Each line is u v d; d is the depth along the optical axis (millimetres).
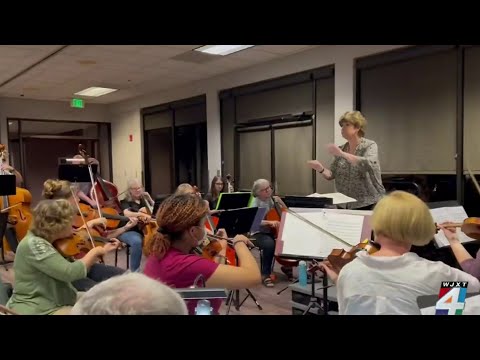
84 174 4469
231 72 6344
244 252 1765
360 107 4832
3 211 4152
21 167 8688
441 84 4133
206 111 6895
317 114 5293
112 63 5648
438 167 4207
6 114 8297
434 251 2389
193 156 7379
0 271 4531
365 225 2066
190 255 1640
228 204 3854
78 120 9125
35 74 6266
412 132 4395
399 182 4523
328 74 5059
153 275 1605
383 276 1270
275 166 5938
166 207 1653
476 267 1746
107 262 5016
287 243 2188
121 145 9180
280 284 4008
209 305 1112
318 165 3141
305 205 3029
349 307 1280
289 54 5418
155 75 6488
